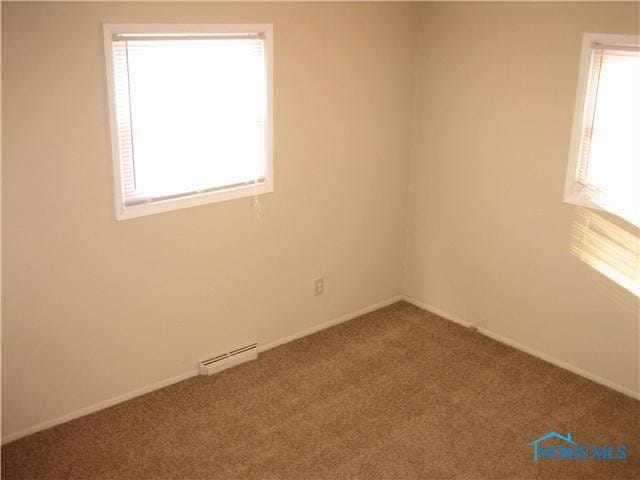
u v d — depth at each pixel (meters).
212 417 3.52
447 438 3.38
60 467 3.11
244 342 4.12
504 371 4.03
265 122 3.83
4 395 3.23
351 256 4.57
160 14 3.26
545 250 4.05
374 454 3.25
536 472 3.14
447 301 4.71
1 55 2.85
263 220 3.98
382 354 4.21
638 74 3.47
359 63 4.19
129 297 3.53
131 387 3.66
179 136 3.52
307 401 3.69
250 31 3.62
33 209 3.09
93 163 3.22
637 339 3.72
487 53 4.09
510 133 4.07
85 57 3.08
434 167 4.57
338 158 4.27
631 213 3.62
